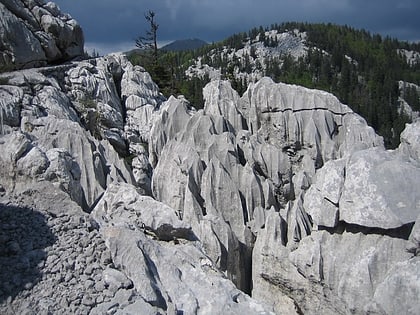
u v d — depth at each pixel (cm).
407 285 1781
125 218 1786
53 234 1507
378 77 16200
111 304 1270
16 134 1905
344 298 2028
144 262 1407
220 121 2991
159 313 1272
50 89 2988
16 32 3272
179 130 3088
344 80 15462
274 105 3070
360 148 2816
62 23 3759
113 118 3472
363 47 19850
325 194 2170
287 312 2347
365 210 2030
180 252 1602
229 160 2769
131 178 2539
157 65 6306
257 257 2486
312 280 2186
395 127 11562
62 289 1312
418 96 14912
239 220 2611
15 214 1575
